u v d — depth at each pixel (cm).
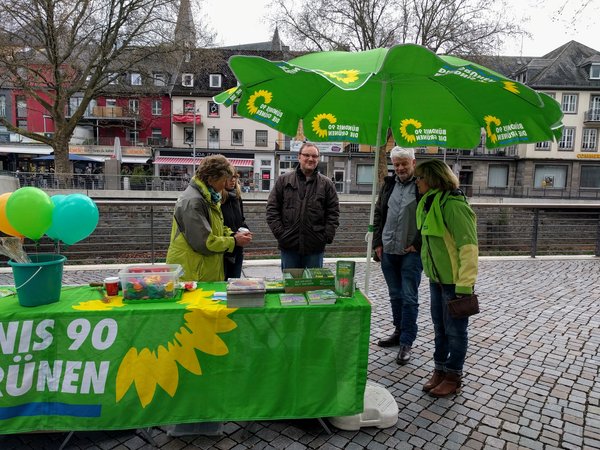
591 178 3753
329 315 258
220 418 255
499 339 445
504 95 265
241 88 281
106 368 245
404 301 384
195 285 290
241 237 332
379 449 260
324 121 334
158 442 261
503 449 264
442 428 285
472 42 2138
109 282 270
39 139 2262
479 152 3756
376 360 390
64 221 254
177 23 2212
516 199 3275
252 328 254
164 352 249
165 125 3978
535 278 715
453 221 296
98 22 2141
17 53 2030
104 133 4022
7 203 244
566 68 3809
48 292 251
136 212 959
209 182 313
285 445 261
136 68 2322
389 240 387
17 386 239
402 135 338
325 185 396
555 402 323
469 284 291
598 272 765
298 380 260
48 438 262
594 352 416
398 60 208
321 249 398
